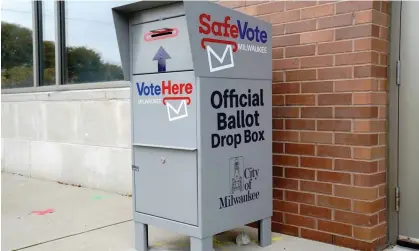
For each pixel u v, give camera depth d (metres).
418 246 3.33
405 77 3.36
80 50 6.34
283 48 3.75
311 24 3.56
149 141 3.25
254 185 3.33
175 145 3.07
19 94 6.97
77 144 6.05
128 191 5.42
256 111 3.33
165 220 3.18
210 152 2.99
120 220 4.30
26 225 4.15
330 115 3.46
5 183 6.34
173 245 3.54
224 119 3.08
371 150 3.26
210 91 2.98
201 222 2.94
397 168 3.43
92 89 5.91
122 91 5.41
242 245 3.48
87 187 5.95
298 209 3.68
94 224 4.17
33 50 6.91
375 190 3.31
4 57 7.48
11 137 7.23
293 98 3.69
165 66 3.10
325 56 3.48
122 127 5.45
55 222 4.25
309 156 3.60
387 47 3.41
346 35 3.35
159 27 3.13
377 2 3.27
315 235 3.58
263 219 3.43
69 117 6.14
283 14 3.74
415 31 3.30
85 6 6.23
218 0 4.26
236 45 3.15
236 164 3.18
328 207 3.49
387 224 3.47
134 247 3.50
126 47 3.32
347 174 3.37
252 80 3.29
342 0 3.37
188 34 2.86
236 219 3.19
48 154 6.54
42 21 6.87
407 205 3.39
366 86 3.25
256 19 3.31
